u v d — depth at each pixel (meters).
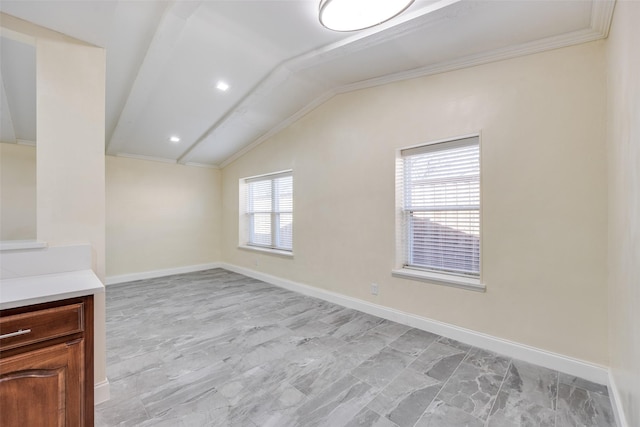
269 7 2.16
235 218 5.82
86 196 1.80
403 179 3.17
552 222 2.21
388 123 3.17
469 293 2.60
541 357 2.23
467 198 2.72
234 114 3.99
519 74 2.34
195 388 1.96
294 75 3.21
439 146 2.86
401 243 3.17
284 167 4.52
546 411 1.73
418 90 2.93
